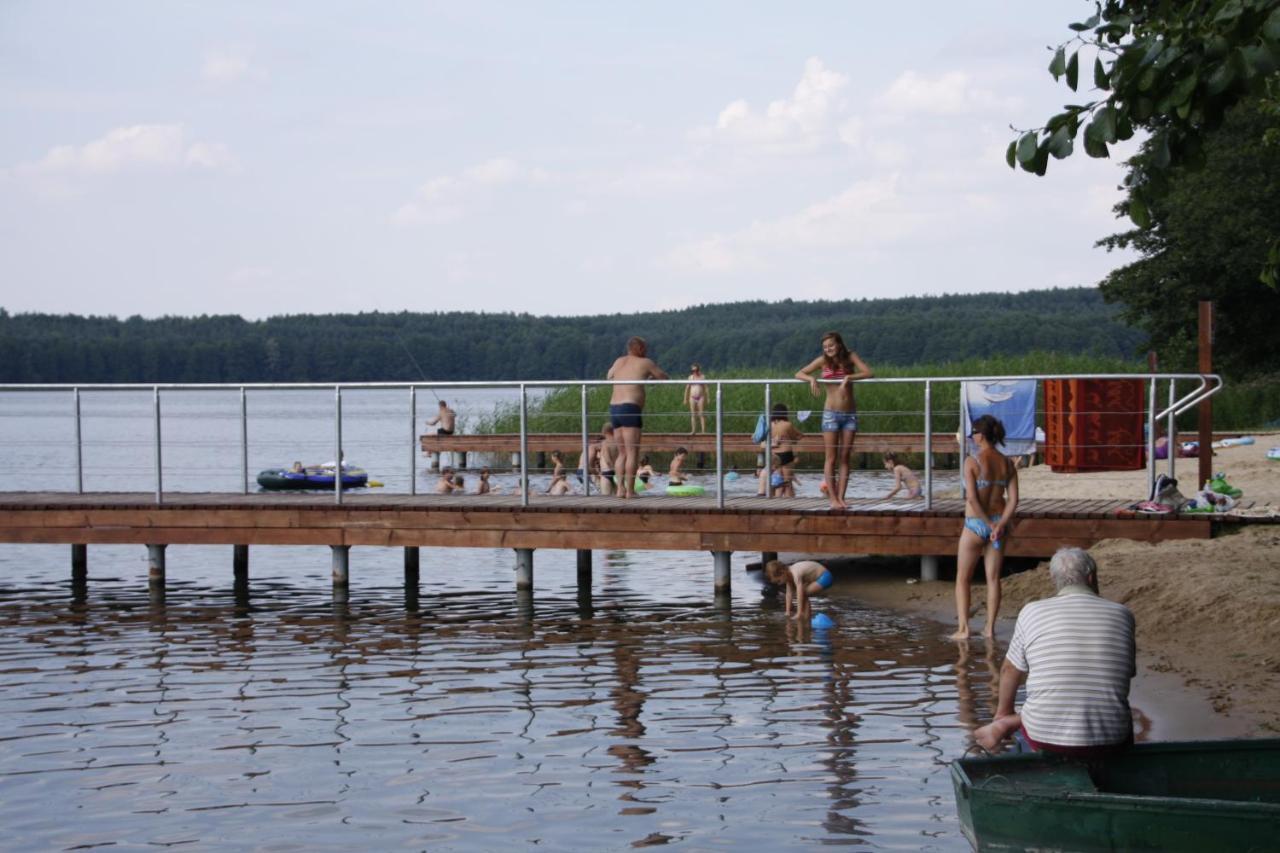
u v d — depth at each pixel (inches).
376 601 625.0
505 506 626.5
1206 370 642.8
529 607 602.9
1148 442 609.9
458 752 356.8
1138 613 479.8
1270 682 385.1
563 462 1422.2
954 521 575.8
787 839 284.2
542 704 409.4
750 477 1222.9
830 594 602.9
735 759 344.8
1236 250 1707.7
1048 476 933.2
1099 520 572.4
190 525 651.5
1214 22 259.6
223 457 1708.9
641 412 676.7
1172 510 571.8
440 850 283.9
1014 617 527.5
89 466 1526.8
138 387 670.5
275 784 331.0
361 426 2576.3
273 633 539.8
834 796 312.3
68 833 297.3
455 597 635.5
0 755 358.3
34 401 4909.0
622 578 697.6
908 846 278.4
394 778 334.3
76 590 665.6
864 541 585.6
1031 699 259.8
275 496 701.3
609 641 513.3
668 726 379.6
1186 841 225.0
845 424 600.7
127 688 438.3
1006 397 568.4
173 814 309.3
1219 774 253.1
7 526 661.3
